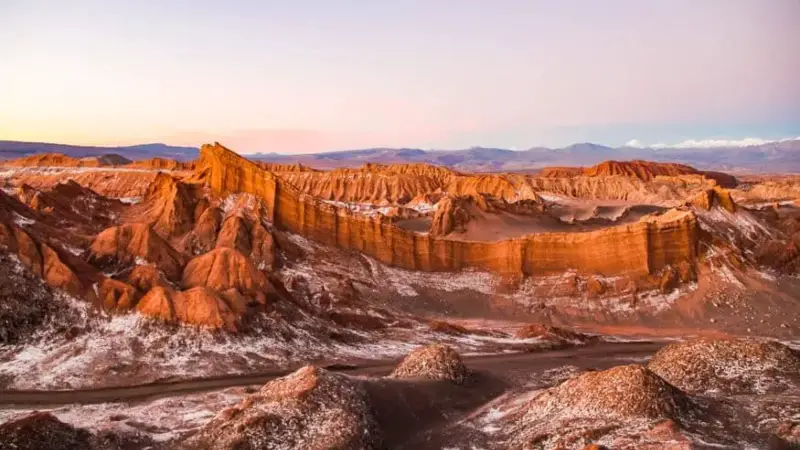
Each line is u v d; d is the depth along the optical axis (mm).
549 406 34281
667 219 81812
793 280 75438
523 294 74312
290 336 49781
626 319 69312
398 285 72625
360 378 38750
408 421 34656
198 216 71062
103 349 42250
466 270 78312
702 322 68000
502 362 50781
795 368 40500
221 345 45312
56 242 54625
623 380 33125
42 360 40375
